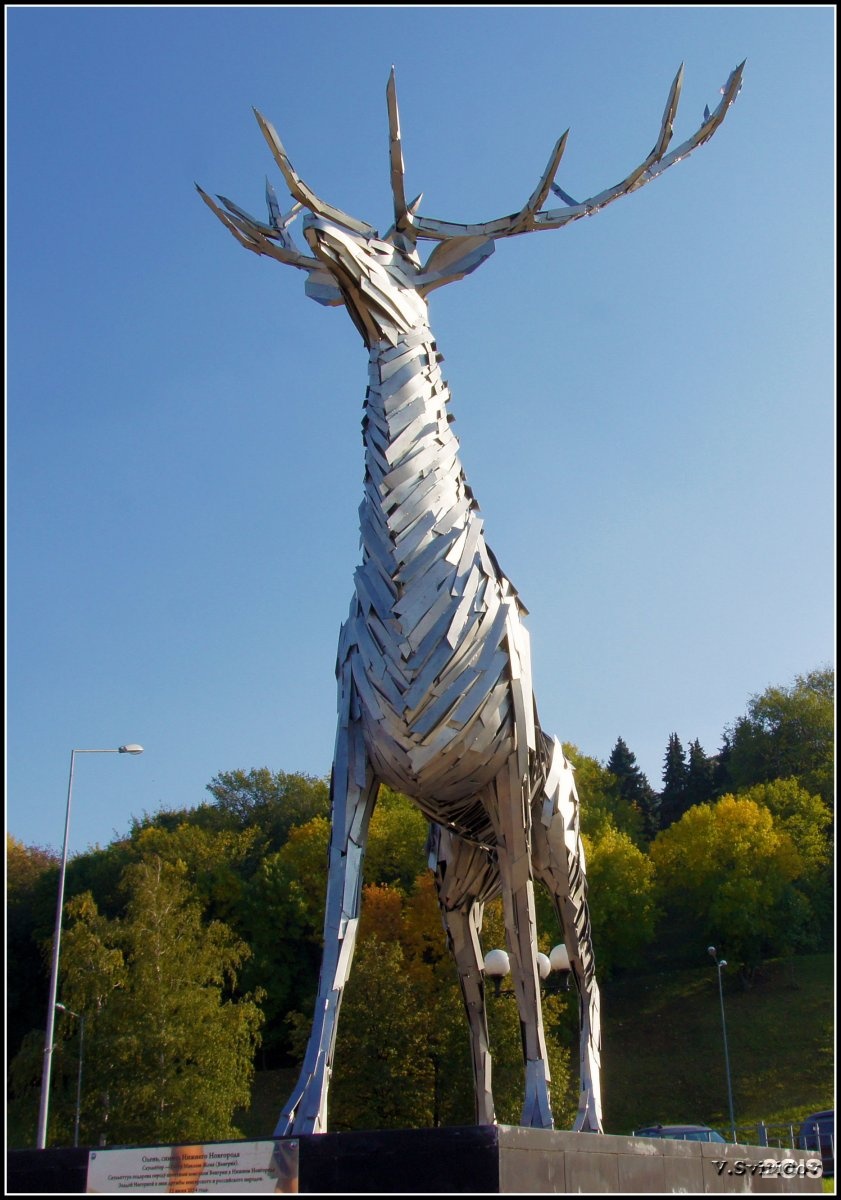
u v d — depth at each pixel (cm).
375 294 807
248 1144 618
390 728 773
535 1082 784
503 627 792
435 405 823
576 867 982
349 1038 2244
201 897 3619
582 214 847
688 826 3981
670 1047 3275
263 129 766
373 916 3344
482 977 990
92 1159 632
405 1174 588
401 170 855
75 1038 2388
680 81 838
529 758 820
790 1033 3219
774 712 4969
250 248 913
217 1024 2377
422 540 782
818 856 4038
